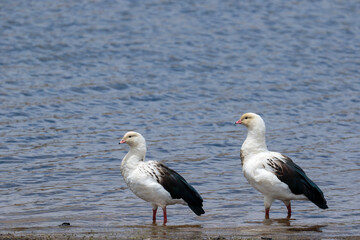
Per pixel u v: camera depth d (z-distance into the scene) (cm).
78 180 1666
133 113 2492
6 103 2531
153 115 2473
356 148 2083
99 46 3556
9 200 1470
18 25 3900
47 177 1688
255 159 1296
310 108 2664
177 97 2753
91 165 1823
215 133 2250
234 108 2628
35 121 2322
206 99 2744
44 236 1093
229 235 1130
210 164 1862
